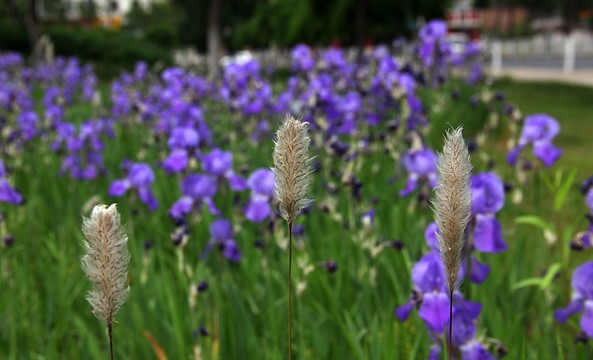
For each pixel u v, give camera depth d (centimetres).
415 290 240
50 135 797
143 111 802
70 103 1041
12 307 346
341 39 3203
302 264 314
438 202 118
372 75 912
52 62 1692
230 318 326
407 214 438
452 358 229
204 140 578
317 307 338
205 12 4959
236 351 320
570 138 1053
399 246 319
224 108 841
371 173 553
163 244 466
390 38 3028
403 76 590
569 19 9675
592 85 2005
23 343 345
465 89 1030
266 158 589
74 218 524
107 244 117
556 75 2617
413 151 381
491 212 261
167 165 462
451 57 993
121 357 306
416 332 314
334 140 457
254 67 817
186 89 853
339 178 445
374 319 296
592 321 238
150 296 365
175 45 5488
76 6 7325
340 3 2908
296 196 125
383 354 278
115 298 120
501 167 690
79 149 592
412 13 2831
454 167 116
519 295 353
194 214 393
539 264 425
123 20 8925
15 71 1566
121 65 3066
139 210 472
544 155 373
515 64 3956
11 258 434
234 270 411
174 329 307
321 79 660
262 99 692
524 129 383
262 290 369
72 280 393
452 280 122
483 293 306
